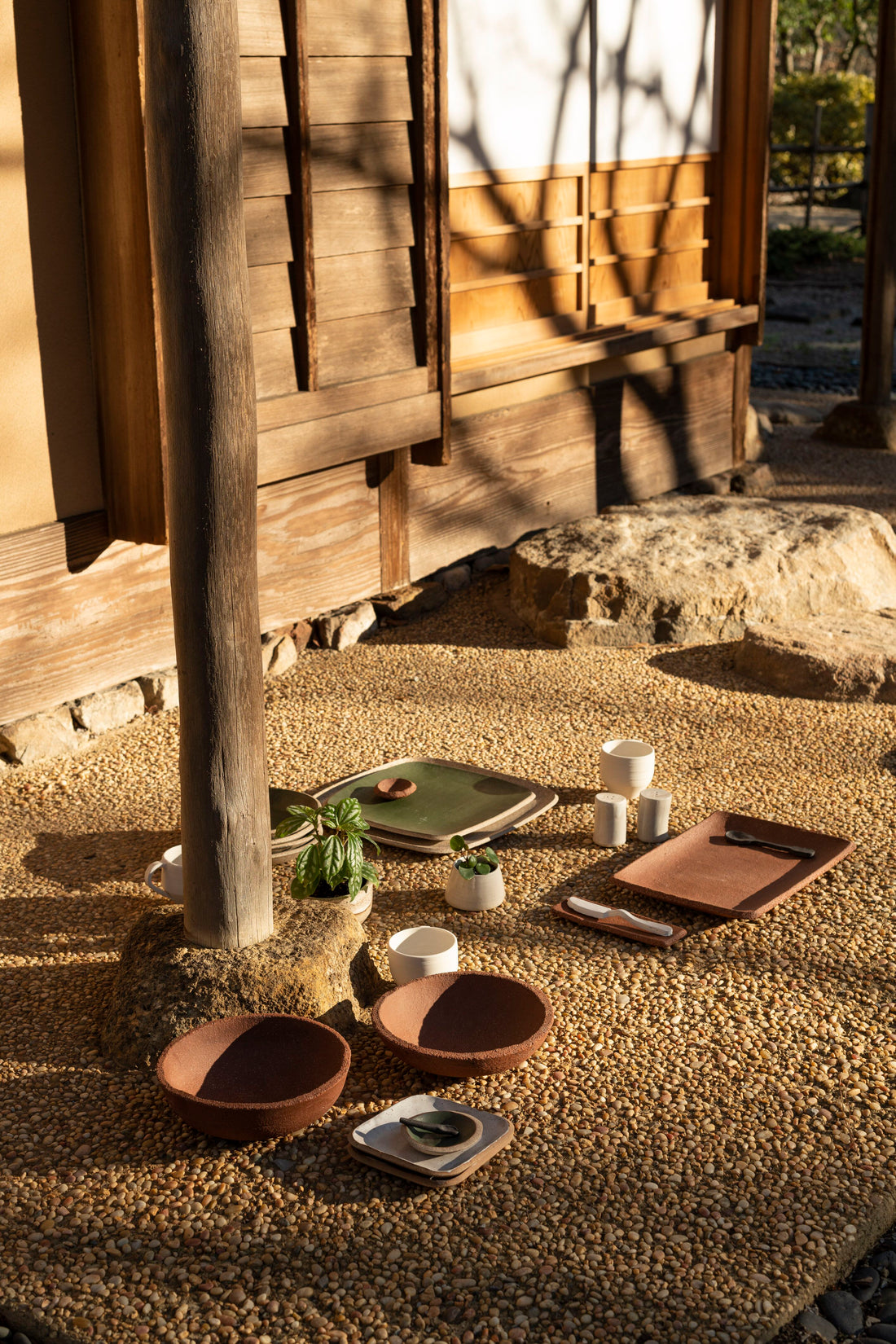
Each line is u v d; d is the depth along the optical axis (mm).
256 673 2516
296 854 3197
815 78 20734
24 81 3449
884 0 7016
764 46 6262
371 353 4355
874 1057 2535
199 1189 2188
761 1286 1972
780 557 4949
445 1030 2545
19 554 3701
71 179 3613
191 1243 2066
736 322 6516
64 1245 2068
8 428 3627
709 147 6434
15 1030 2631
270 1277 1998
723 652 4699
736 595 4805
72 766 3832
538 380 5586
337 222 4117
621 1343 1864
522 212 5371
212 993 2514
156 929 2686
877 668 4332
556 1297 1953
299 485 4543
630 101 5777
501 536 5555
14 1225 2111
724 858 3289
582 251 5707
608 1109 2379
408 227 4379
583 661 4648
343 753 3947
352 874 2848
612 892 3168
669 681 4473
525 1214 2117
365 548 4891
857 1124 2346
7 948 2930
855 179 20109
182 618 2441
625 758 3545
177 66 2221
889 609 5031
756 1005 2697
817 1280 1997
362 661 4652
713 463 6777
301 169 3898
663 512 5543
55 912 3082
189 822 2549
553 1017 2465
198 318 2309
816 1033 2607
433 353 4527
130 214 3521
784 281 14469
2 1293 1974
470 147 4996
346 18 3990
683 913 3066
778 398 9047
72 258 3668
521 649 4758
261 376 3992
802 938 2947
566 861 3330
